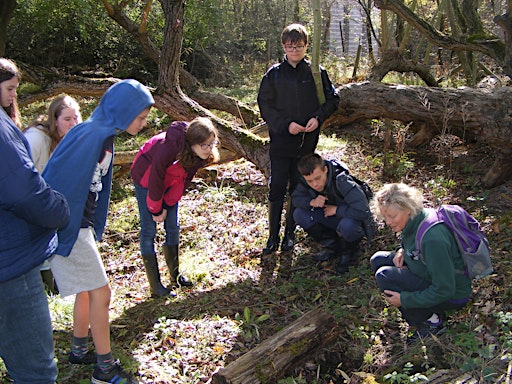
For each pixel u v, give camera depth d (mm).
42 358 2336
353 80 9312
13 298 2191
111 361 2959
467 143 6391
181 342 3420
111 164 2936
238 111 8578
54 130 3455
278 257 4586
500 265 3795
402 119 6191
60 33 14211
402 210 3033
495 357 2844
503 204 4832
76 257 2736
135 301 4059
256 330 3520
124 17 10000
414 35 12859
